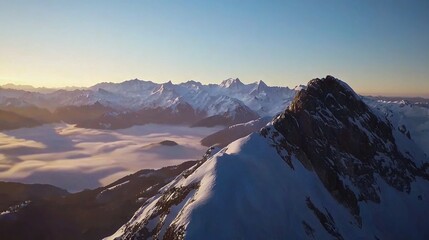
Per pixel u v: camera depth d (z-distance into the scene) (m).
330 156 98.19
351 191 92.75
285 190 78.62
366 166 102.25
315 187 89.25
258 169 81.31
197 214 60.53
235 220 62.19
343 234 80.50
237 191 70.25
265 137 99.44
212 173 76.88
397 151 117.25
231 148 95.75
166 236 62.00
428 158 132.50
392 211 96.00
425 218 98.69
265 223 65.25
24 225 166.00
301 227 71.06
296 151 97.94
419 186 110.25
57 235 164.38
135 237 78.50
